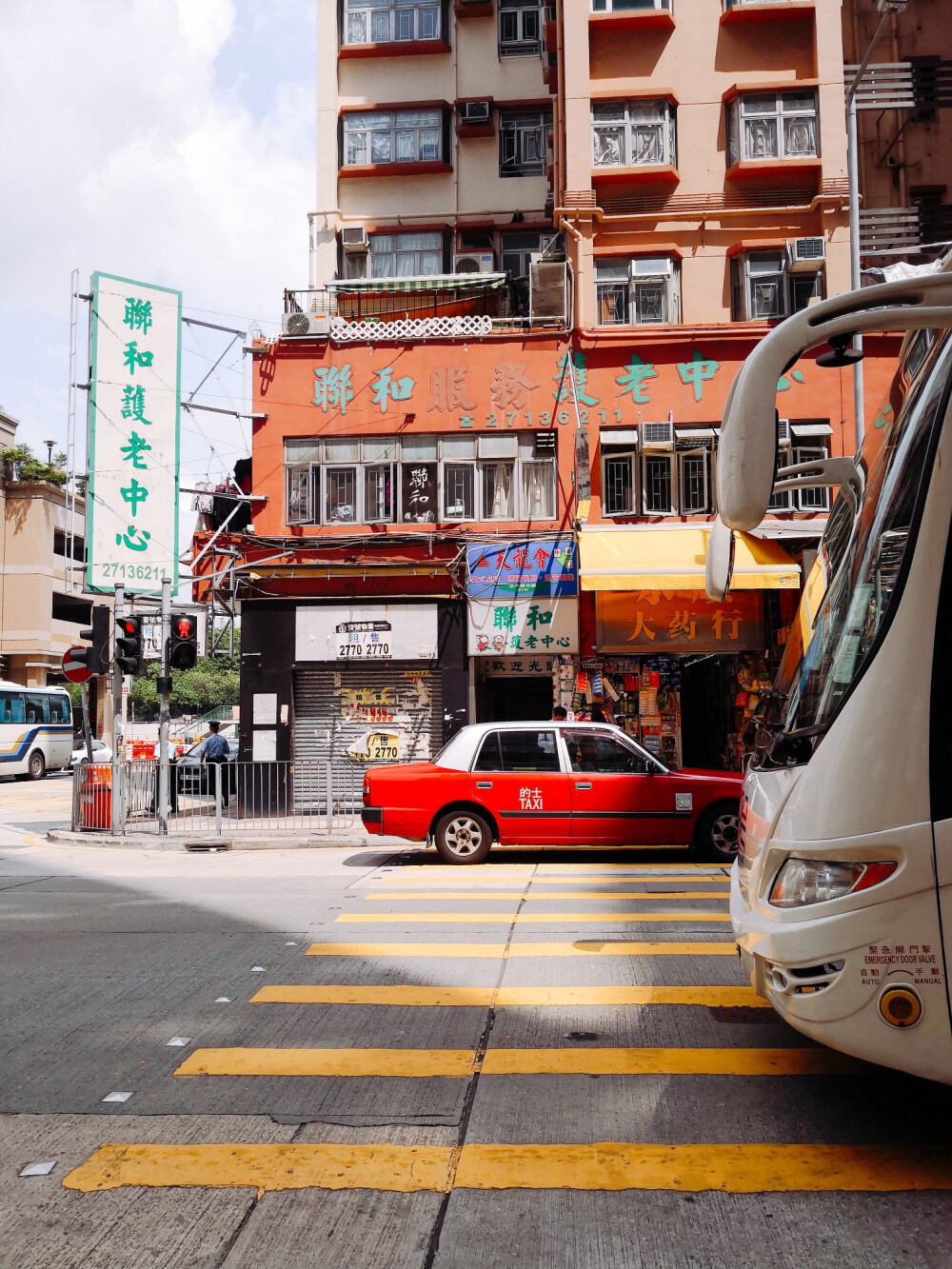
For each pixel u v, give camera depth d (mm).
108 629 15492
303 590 17891
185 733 27281
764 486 3461
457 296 20172
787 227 17922
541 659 18047
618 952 6883
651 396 17625
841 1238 3174
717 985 6062
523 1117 4145
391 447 18062
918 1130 3969
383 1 22734
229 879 10703
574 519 17406
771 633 16844
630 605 17109
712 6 18484
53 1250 3152
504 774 11242
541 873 10547
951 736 3475
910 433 3947
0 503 44406
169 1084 4551
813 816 3629
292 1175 3627
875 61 19875
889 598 3639
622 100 18297
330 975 6391
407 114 22297
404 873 10758
